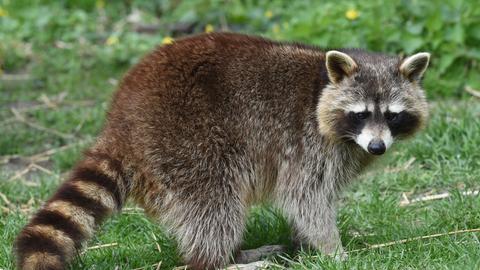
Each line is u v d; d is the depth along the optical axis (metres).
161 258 10.42
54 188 12.88
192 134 9.77
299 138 10.19
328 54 10.02
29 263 8.77
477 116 14.31
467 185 12.27
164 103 9.77
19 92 17.42
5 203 12.48
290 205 10.32
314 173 10.28
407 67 10.27
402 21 17.02
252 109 10.01
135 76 10.02
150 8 21.59
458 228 10.95
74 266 9.92
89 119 15.84
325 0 19.28
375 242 10.66
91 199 9.29
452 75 16.34
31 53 19.44
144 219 11.52
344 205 12.00
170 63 9.96
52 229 8.98
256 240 11.02
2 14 20.56
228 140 9.88
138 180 9.73
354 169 10.63
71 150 14.38
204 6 20.28
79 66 18.47
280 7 20.33
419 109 10.41
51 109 16.66
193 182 9.80
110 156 9.59
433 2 16.84
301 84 10.20
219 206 9.89
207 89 9.88
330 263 9.60
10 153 14.82
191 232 9.90
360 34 16.81
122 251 10.54
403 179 12.74
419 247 10.09
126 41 19.30
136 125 9.70
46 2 21.66
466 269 9.16
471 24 16.47
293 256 10.53
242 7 20.30
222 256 9.97
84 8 21.81
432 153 13.45
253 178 10.13
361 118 10.12
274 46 10.36
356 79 10.16
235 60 10.09
